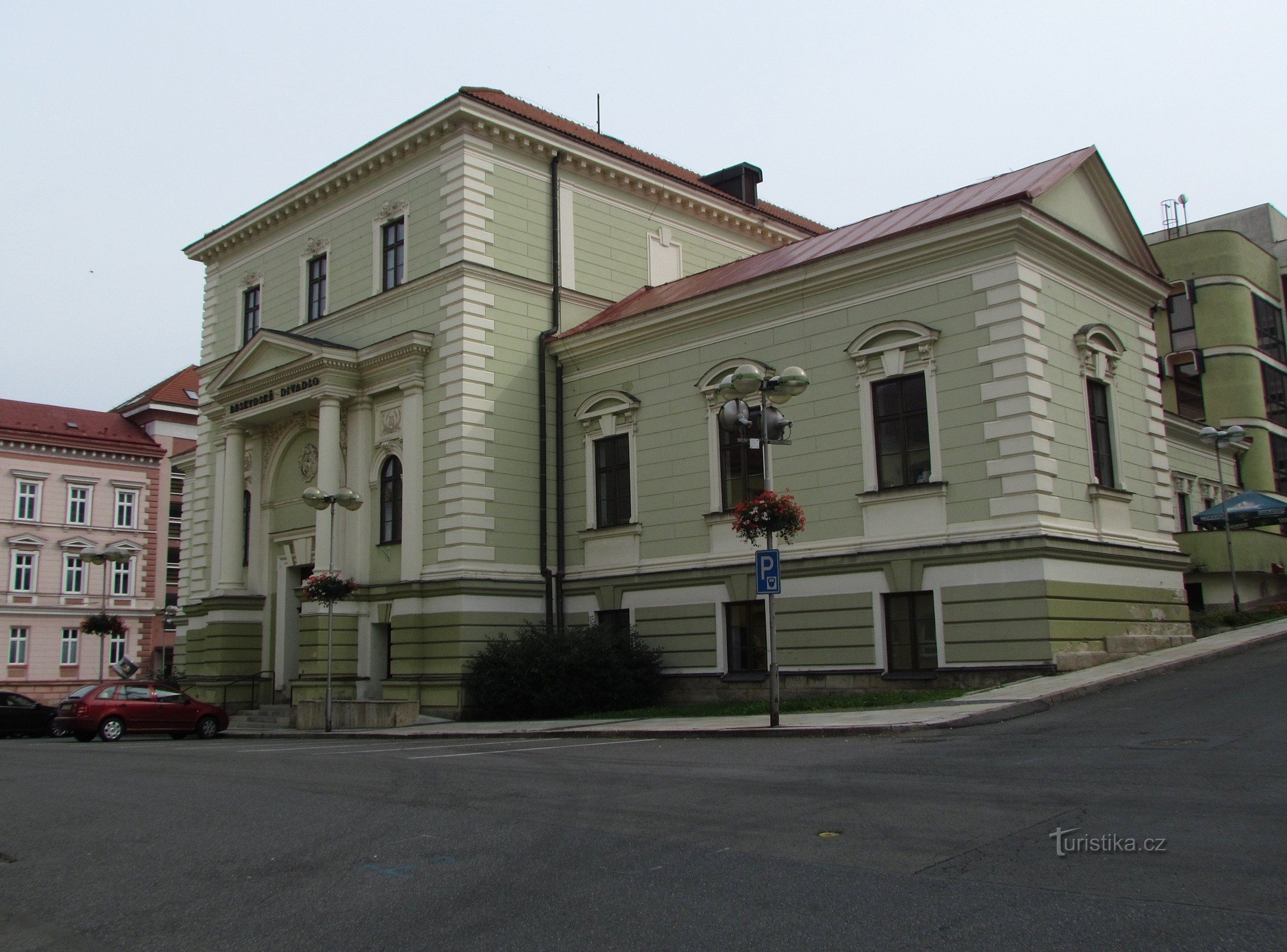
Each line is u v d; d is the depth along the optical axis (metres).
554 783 11.74
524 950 5.80
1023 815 8.34
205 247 36.28
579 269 30.25
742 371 17.62
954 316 21.33
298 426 31.50
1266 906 5.84
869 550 21.91
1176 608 23.23
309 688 27.47
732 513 24.52
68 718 27.30
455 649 25.88
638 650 25.20
